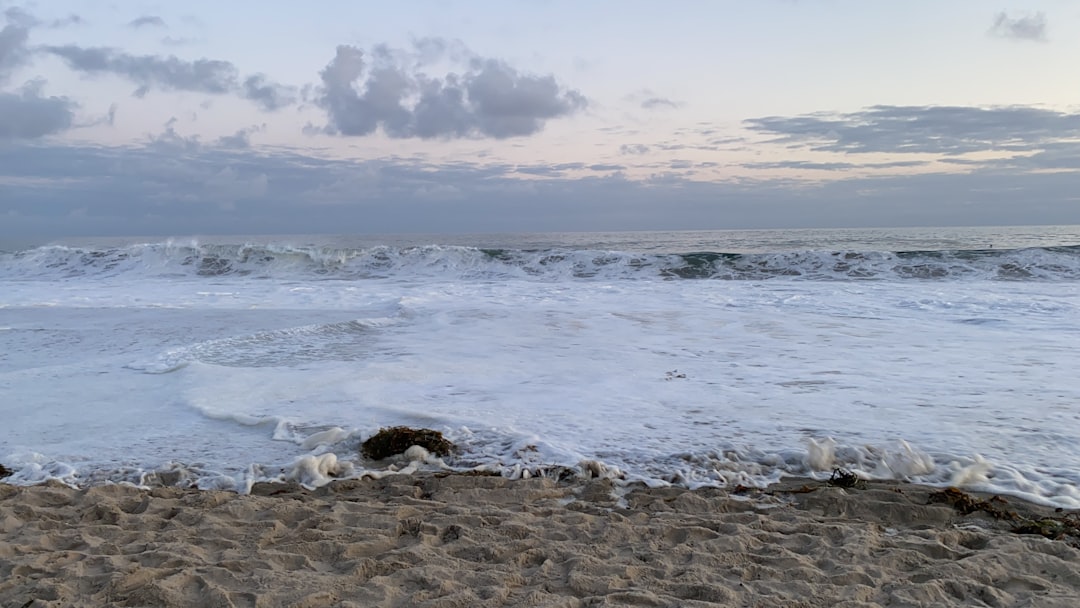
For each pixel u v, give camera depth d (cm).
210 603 307
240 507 428
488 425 593
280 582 327
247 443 564
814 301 1317
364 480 493
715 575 338
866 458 509
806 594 318
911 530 399
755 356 865
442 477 494
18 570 341
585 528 398
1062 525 399
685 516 421
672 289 1545
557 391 709
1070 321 1051
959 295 1337
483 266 1991
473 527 400
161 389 721
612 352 898
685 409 642
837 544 378
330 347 934
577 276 1873
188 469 510
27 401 680
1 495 455
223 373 771
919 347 900
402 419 614
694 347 925
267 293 1536
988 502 435
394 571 343
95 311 1267
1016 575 335
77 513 425
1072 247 1812
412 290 1573
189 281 1817
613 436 570
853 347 908
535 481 483
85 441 569
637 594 314
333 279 1855
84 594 318
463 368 808
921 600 313
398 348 927
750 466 507
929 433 564
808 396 679
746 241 3538
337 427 582
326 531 394
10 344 961
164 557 354
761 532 391
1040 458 507
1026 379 727
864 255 1828
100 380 757
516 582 332
